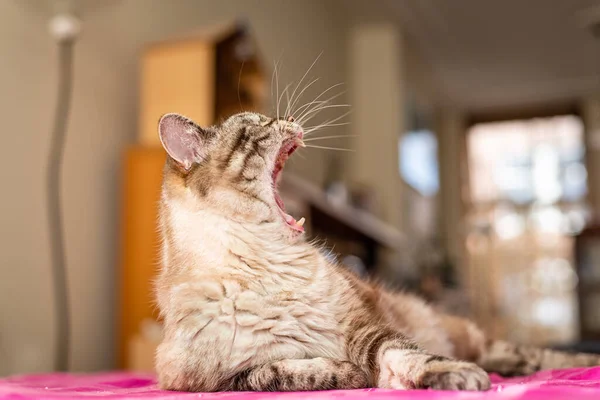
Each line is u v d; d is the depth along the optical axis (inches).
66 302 44.7
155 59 50.1
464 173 160.6
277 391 24.6
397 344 26.4
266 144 30.1
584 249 109.0
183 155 29.9
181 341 26.6
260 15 75.6
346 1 108.0
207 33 50.2
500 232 154.6
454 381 22.1
